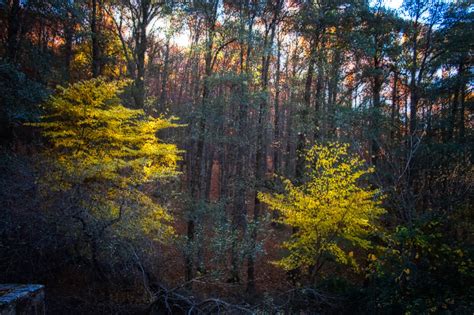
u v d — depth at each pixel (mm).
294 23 13711
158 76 24828
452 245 7727
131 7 16500
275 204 9773
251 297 10109
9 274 6898
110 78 16922
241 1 13023
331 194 8758
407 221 8289
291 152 19797
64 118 9102
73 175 7434
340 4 12617
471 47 13984
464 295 7160
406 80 15727
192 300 8188
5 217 6551
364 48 12305
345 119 12094
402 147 9883
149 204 8836
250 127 13797
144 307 7809
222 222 10664
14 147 9656
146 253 7977
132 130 9805
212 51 12750
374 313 8648
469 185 7934
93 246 7102
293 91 14812
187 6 12906
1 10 11070
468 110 15703
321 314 9219
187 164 21047
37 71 11445
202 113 11766
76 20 11984
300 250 10047
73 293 7629
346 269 12414
